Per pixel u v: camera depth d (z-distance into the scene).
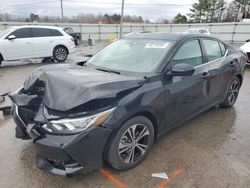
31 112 2.99
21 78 7.96
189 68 3.11
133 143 2.91
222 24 30.02
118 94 2.65
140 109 2.80
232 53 4.77
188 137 3.77
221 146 3.54
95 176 2.84
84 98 2.46
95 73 3.12
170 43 3.55
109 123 2.53
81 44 25.25
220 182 2.79
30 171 2.94
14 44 10.29
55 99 2.57
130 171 2.94
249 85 6.95
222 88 4.46
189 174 2.91
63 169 2.54
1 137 3.72
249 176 2.89
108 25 33.47
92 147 2.49
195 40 3.87
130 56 3.61
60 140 2.38
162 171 2.96
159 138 3.51
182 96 3.43
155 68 3.21
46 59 11.81
